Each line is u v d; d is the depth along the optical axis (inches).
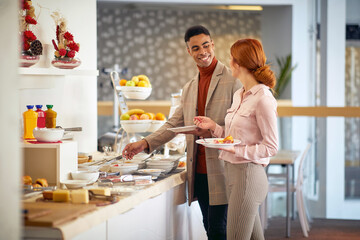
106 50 447.5
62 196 83.9
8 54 62.0
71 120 137.0
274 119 99.9
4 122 61.6
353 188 269.9
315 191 261.4
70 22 137.0
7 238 61.9
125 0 330.6
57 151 98.1
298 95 314.0
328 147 262.7
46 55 121.2
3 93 61.4
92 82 148.7
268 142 99.5
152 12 448.1
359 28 276.8
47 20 122.9
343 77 268.1
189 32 120.5
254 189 101.0
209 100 119.0
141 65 449.1
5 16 61.6
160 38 448.8
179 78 450.3
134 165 115.2
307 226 211.2
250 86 103.9
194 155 122.8
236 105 105.3
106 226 82.9
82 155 121.5
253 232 107.7
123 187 99.0
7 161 61.9
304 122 260.4
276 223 224.2
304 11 313.3
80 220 73.3
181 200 123.6
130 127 131.3
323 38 269.7
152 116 139.3
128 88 135.6
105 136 158.1
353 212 263.0
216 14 450.0
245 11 434.9
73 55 115.8
